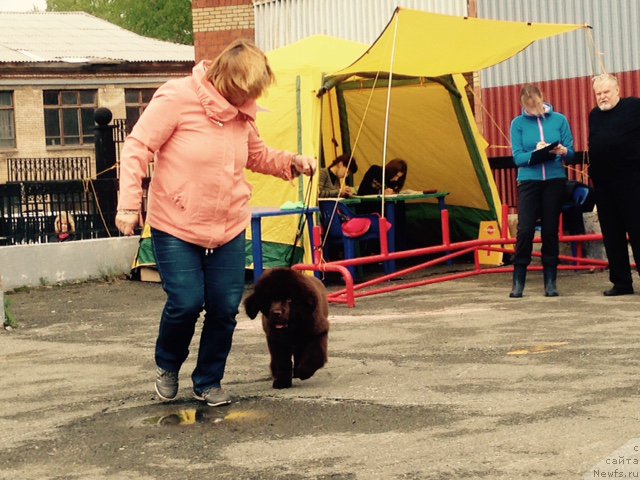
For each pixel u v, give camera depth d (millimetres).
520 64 17203
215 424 6207
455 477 4957
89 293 13383
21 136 41781
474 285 12359
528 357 7746
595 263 12703
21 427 6398
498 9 17297
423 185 15414
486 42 11875
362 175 15805
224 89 6285
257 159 6793
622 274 10734
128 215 6238
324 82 13281
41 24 46281
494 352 8031
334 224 13305
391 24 11133
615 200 10586
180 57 44594
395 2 18859
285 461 5371
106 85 43094
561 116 10875
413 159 15398
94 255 14477
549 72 16875
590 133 10641
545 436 5551
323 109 15422
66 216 14766
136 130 6324
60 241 14648
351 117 15562
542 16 16844
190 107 6328
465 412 6156
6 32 44812
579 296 10875
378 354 8211
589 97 16516
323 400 6664
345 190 13594
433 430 5797
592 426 5699
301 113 13281
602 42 16297
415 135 15242
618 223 10688
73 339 9859
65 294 13359
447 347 8359
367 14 19281
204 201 6340
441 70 12734
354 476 5062
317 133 13219
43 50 43250
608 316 9461
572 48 16609
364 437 5738
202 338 6641
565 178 10938
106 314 11531
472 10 17594
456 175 15094
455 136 14891
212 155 6324
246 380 7461
